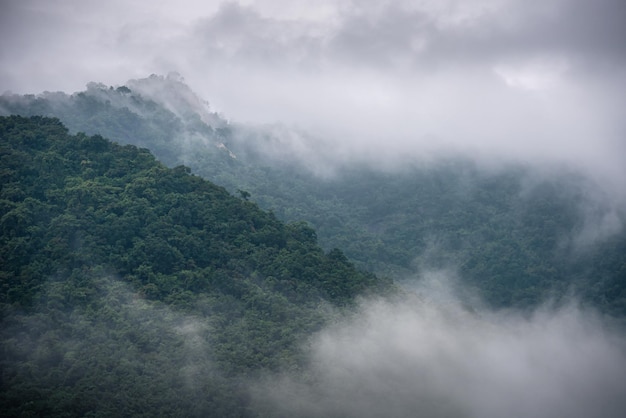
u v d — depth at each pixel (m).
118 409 80.31
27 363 82.38
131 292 93.50
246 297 97.38
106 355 84.81
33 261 94.50
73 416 78.50
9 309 87.50
